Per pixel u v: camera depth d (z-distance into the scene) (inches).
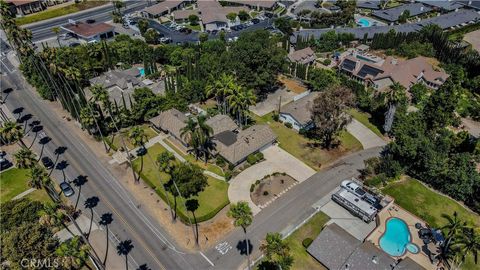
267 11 7746.1
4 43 6309.1
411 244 2719.0
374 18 7372.1
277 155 3722.9
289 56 5492.1
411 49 5802.2
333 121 3526.1
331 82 4741.6
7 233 2608.3
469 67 5260.8
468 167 3137.3
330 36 6146.7
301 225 2915.8
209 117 4136.3
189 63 4955.7
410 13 7150.6
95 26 6668.3
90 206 3139.8
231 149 3538.4
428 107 3786.9
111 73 4997.5
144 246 2773.1
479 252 2628.0
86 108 3757.4
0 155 3754.9
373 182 3240.7
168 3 7829.7
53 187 3132.4
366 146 3860.7
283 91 4943.4
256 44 4532.5
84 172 3538.4
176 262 2650.1
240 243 2775.6
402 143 3339.1
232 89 3772.1
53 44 6338.6
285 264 2261.3
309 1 7829.7
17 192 3312.0
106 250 2741.1
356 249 2546.8
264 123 4256.9
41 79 4724.4
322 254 2578.7
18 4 7347.4
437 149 3346.5
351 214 3019.2
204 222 2965.1
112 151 3826.3
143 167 3560.5
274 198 3191.4
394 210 3024.1
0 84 5147.6
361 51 5969.5
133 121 4205.2
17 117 4419.3
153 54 5590.6
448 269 2534.5
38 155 3772.1
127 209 3102.9
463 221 2778.1
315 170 3518.7
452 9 7362.2
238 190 3270.2
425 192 3211.1
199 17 7406.5
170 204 2952.8
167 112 4119.1
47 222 2310.5
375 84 4992.6
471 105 4576.8
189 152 3764.8
